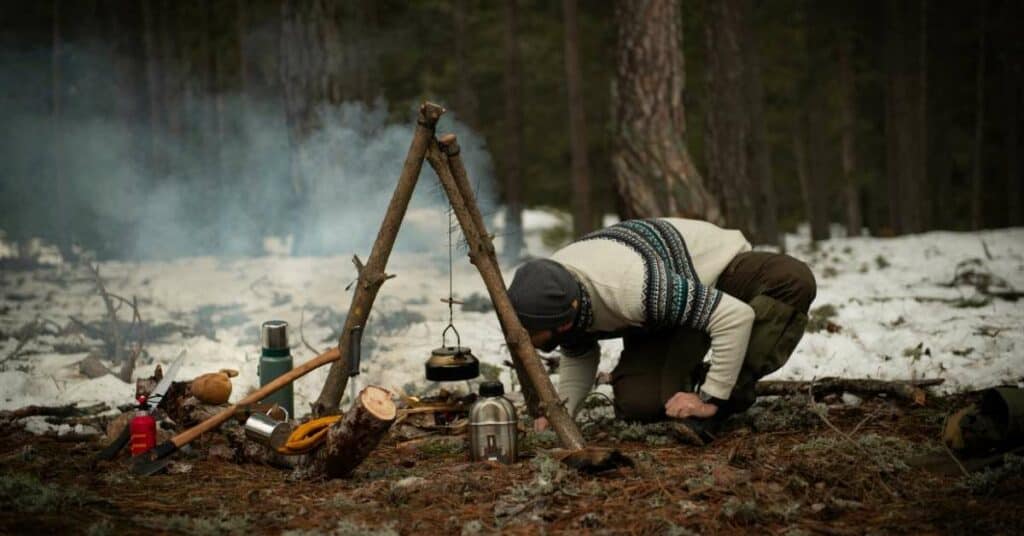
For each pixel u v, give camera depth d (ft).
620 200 39.93
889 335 23.56
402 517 12.48
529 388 16.49
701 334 16.08
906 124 81.92
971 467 13.83
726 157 52.75
